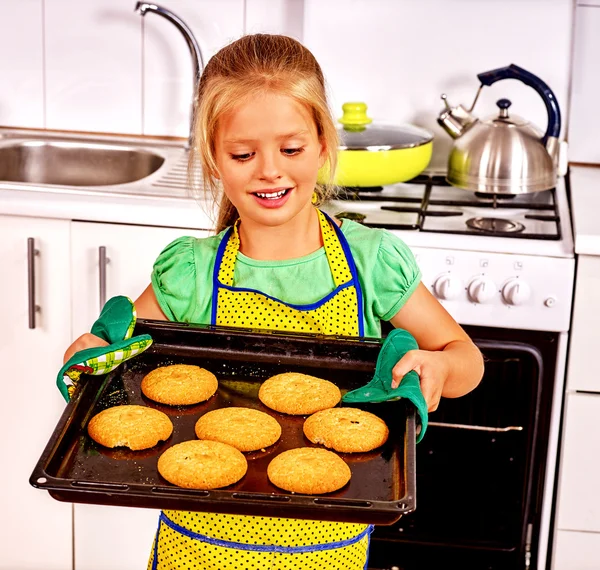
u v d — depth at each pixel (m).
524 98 2.48
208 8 2.56
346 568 1.29
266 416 1.28
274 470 1.16
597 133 2.51
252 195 1.23
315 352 1.39
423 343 1.39
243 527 1.25
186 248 1.43
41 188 2.16
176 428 1.27
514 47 2.46
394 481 1.17
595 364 2.03
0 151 2.54
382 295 1.38
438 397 1.23
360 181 2.28
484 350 2.06
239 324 1.39
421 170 2.34
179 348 1.41
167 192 2.17
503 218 2.16
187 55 2.59
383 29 2.48
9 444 2.29
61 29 2.60
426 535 2.22
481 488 2.17
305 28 2.50
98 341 1.30
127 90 2.63
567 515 2.13
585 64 2.46
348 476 1.16
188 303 1.42
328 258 1.37
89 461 1.19
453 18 2.45
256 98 1.18
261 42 1.27
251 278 1.38
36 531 2.31
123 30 2.59
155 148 2.58
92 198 2.12
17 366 2.23
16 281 2.17
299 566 1.26
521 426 2.11
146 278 2.14
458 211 2.20
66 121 2.67
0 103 2.67
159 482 1.15
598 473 2.09
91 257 2.14
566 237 2.04
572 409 2.06
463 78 2.49
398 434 1.26
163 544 1.31
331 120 1.28
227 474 1.15
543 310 2.02
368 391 1.25
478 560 2.22
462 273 2.02
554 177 2.26
